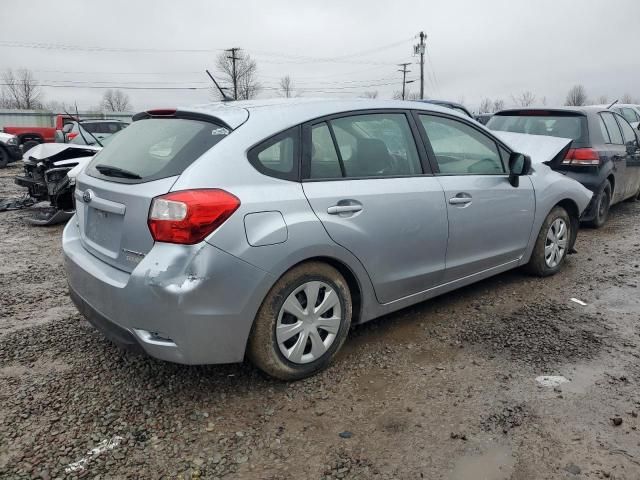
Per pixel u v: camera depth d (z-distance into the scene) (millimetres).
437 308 4262
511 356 3445
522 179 4484
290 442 2607
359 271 3266
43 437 2625
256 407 2896
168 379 3178
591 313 4141
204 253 2605
